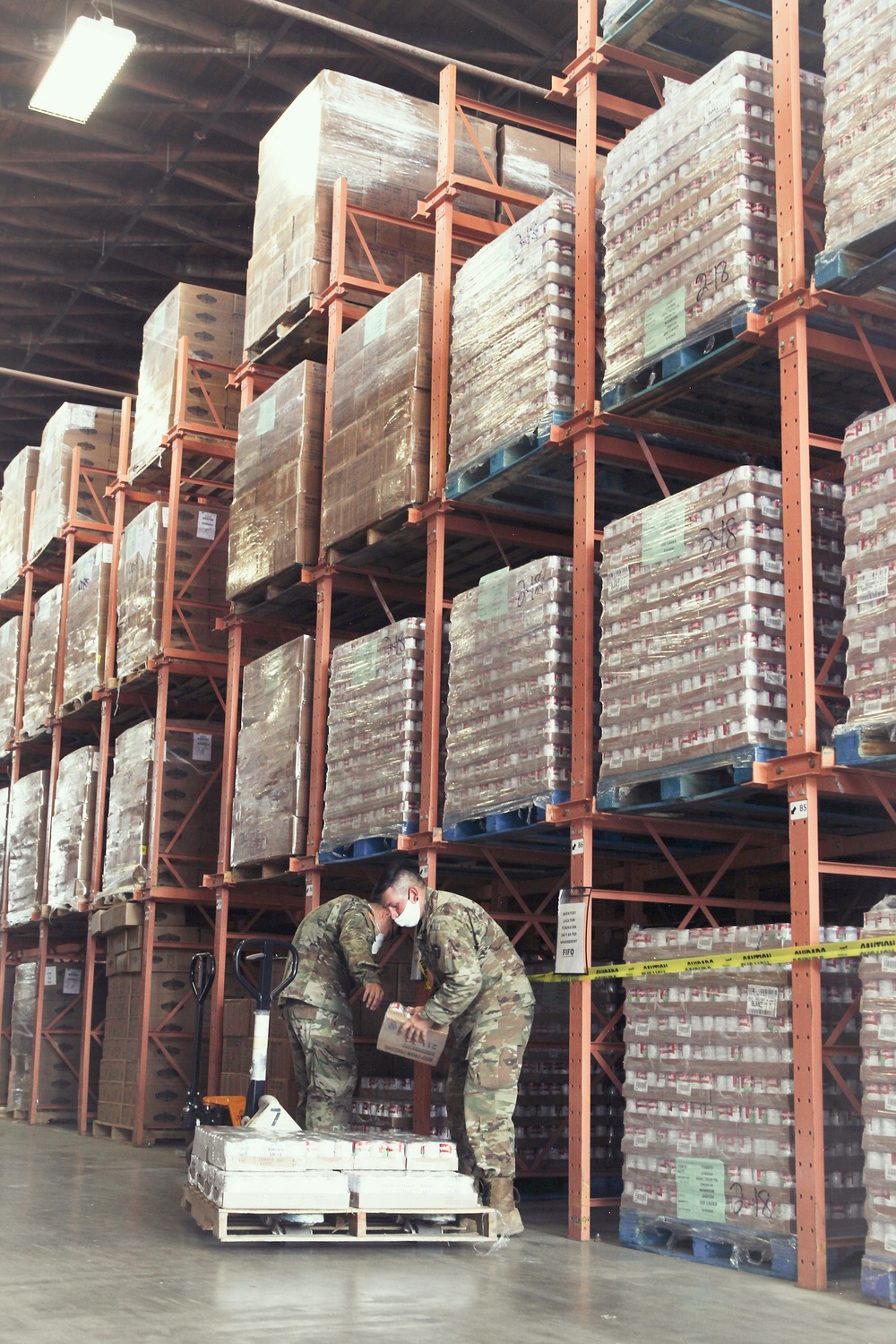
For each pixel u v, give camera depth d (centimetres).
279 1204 614
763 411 788
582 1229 695
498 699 809
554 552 989
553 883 1025
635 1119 686
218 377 1362
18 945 2036
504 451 826
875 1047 557
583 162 809
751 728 629
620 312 746
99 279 1962
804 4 734
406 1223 645
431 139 1127
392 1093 913
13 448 2612
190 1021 1265
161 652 1305
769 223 670
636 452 794
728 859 770
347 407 1014
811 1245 575
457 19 1465
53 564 1833
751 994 627
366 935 780
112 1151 1145
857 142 600
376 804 919
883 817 726
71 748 1898
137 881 1281
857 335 662
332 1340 445
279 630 1258
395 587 1093
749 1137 617
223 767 1265
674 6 752
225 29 1465
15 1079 1611
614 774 714
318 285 1075
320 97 1084
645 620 701
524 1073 910
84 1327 456
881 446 584
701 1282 579
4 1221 694
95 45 1140
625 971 696
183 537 1345
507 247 852
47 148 1681
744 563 640
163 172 1764
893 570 572
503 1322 485
